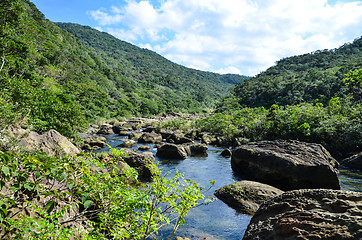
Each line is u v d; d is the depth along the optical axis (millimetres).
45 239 1902
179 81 176125
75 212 3322
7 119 5715
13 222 1737
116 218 2488
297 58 136625
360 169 13984
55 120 13031
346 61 94625
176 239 5828
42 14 88188
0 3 21031
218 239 6148
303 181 10484
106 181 2502
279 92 77188
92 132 34812
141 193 2582
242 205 8055
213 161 17031
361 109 20516
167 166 15016
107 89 81938
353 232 3023
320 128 19406
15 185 1638
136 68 175750
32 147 5543
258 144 14695
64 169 1969
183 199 2631
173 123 41344
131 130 42281
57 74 52688
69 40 103125
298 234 3449
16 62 21312
